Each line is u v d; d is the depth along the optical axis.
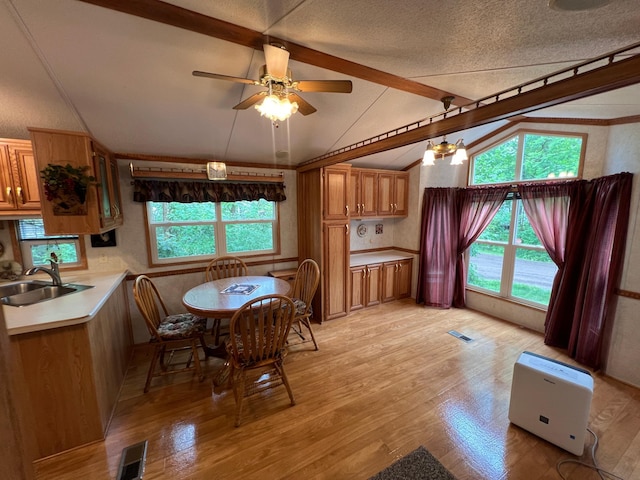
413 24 1.31
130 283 3.08
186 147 2.96
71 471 1.70
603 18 1.17
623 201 2.48
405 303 4.47
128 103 2.15
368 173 4.12
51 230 2.06
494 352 3.00
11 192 2.19
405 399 2.29
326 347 3.11
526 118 3.40
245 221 3.71
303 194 3.91
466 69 1.82
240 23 1.36
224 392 2.40
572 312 2.99
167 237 3.27
